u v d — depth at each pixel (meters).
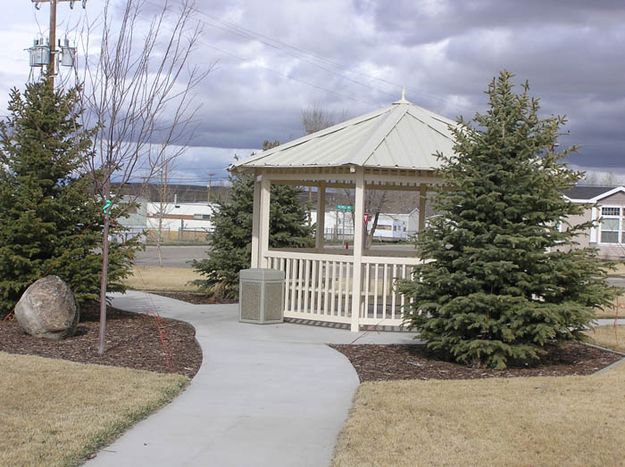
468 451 5.41
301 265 12.30
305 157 12.13
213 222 16.23
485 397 7.05
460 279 8.57
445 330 8.95
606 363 9.37
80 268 11.87
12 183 11.94
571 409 6.59
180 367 8.54
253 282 11.95
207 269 16.02
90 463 5.19
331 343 10.39
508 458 5.25
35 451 5.24
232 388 7.56
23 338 10.02
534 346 8.88
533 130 8.88
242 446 5.64
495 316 8.68
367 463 5.16
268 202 12.71
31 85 12.12
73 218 12.08
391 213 63.50
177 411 6.62
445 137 12.43
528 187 8.61
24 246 11.58
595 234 41.00
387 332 11.45
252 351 9.61
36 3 15.77
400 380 8.00
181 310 13.84
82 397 6.75
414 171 11.59
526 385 7.63
